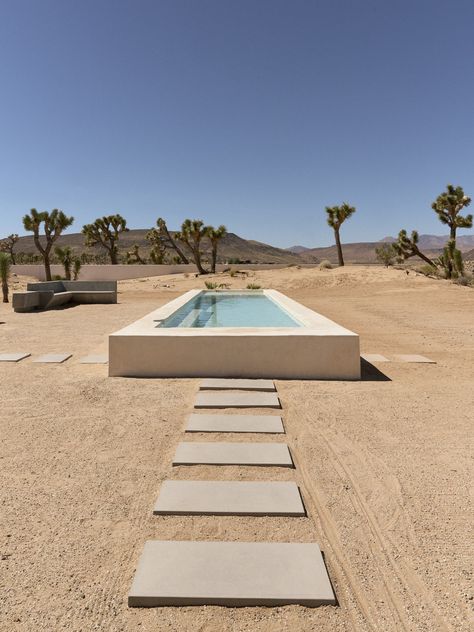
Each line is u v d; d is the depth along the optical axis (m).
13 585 2.25
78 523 2.80
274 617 2.07
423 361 7.58
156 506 2.94
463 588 2.26
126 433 4.30
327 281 26.67
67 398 5.39
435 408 5.09
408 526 2.79
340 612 2.10
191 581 2.24
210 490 3.17
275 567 2.36
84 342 9.28
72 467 3.58
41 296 16.11
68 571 2.36
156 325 7.39
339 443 4.09
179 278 32.66
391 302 18.48
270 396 5.42
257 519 2.85
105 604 2.14
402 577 2.34
